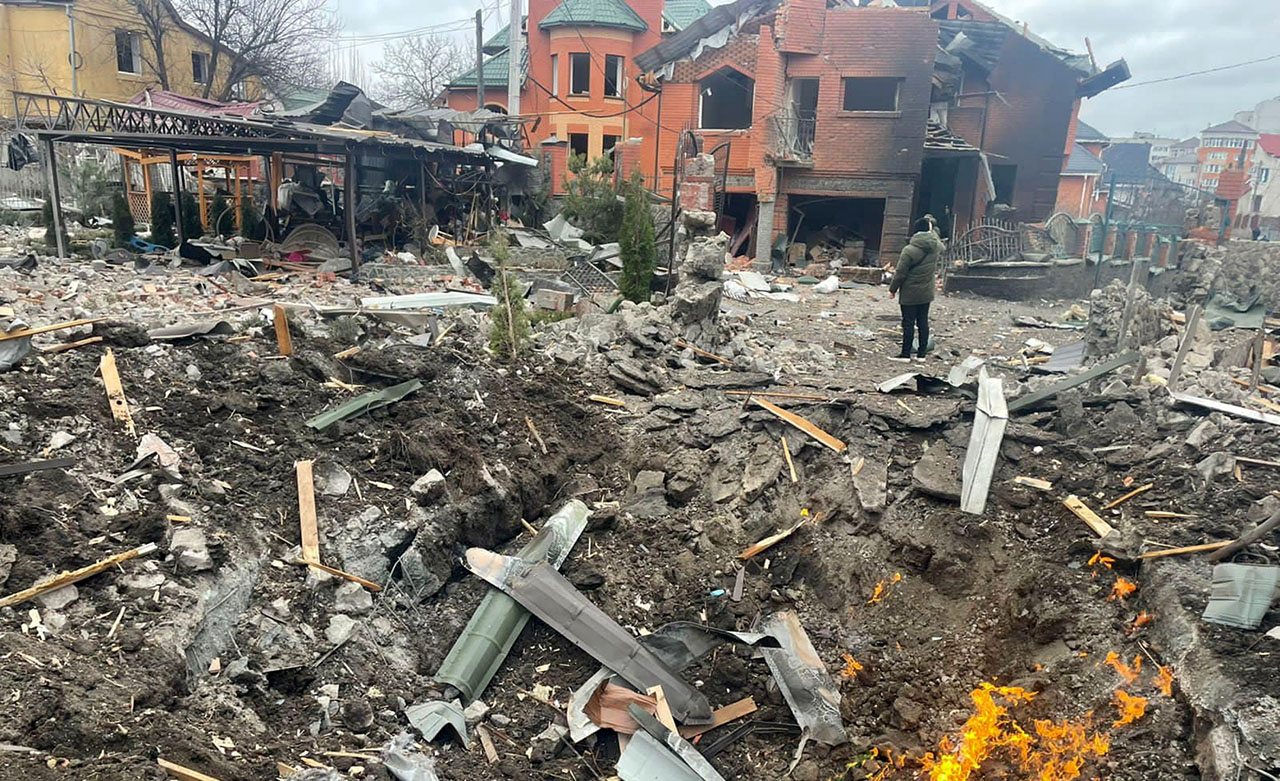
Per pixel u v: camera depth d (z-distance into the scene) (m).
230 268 15.11
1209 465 6.82
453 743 5.59
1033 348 12.45
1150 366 9.25
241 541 5.92
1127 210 24.25
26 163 18.28
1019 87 25.34
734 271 19.50
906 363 11.47
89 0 29.11
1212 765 4.49
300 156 19.56
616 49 30.05
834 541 7.52
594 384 9.50
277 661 5.46
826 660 6.73
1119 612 5.90
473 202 22.61
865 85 23.80
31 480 5.56
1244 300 16.50
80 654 4.60
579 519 7.65
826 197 23.75
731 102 25.56
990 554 6.89
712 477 8.29
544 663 6.48
